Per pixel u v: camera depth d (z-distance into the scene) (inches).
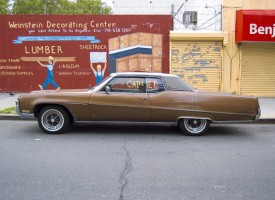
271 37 589.3
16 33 639.8
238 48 626.5
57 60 643.5
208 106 349.7
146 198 189.0
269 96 637.3
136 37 636.1
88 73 644.7
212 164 254.7
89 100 348.2
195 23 741.3
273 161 265.3
